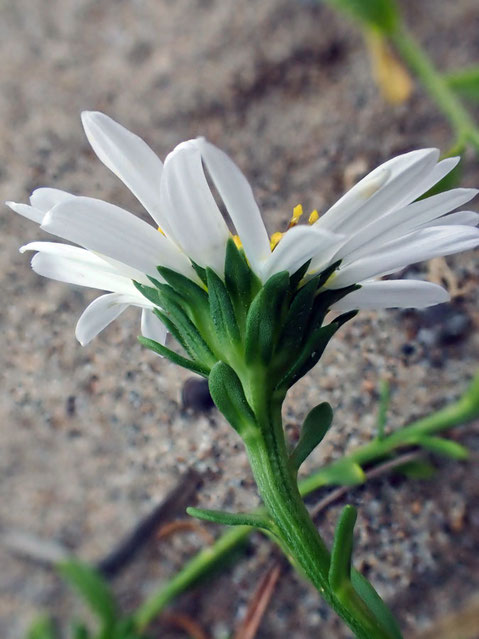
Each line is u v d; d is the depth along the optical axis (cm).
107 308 7
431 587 11
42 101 16
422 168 6
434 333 12
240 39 16
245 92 16
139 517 12
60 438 13
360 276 7
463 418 11
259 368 6
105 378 13
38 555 13
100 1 17
